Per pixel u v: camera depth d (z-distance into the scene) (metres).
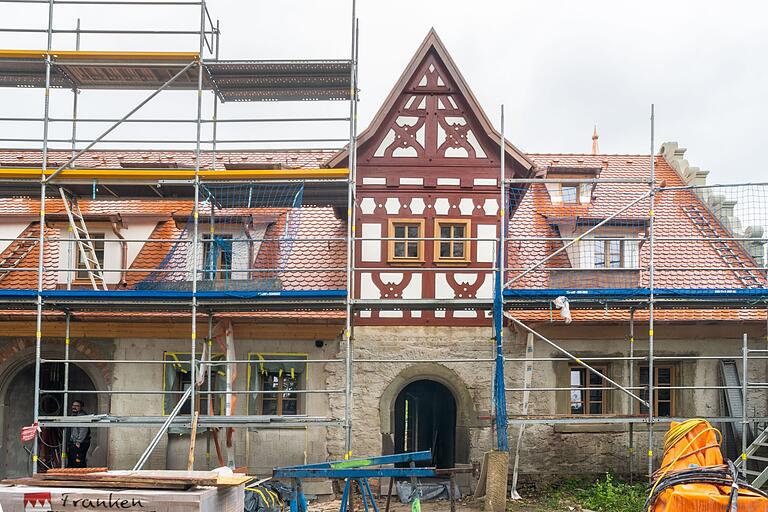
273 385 17.75
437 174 17.73
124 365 17.69
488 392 17.36
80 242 16.59
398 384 17.44
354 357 17.45
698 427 8.37
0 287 17.98
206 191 16.64
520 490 16.73
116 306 16.20
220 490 8.81
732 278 17.86
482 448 17.23
